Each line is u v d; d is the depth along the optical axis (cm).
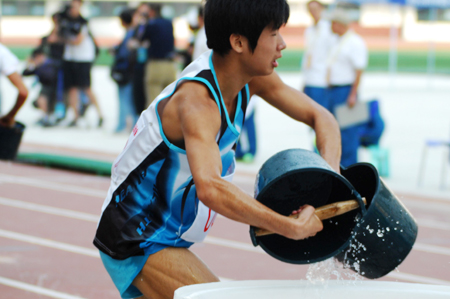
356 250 386
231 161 408
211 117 360
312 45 1529
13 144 904
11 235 1018
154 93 1898
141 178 402
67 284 795
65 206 1227
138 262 405
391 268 389
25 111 2789
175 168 391
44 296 752
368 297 355
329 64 1423
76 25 2248
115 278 418
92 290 776
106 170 1590
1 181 1448
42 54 2272
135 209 407
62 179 1484
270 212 342
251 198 343
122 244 404
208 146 350
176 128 375
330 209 369
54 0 5719
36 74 2259
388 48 5275
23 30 5741
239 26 357
